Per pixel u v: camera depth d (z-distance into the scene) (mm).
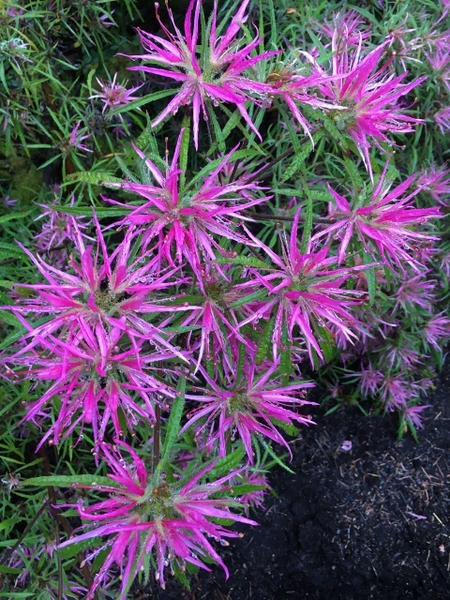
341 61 266
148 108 419
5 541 330
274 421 283
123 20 414
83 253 218
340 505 451
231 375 305
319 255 239
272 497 451
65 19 374
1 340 329
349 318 249
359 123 255
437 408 495
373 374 460
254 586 431
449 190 416
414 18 417
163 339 245
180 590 423
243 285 248
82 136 376
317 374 487
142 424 344
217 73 257
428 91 421
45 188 405
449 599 431
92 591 215
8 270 357
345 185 369
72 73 411
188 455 344
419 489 461
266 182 410
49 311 220
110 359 211
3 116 365
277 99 268
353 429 482
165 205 232
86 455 384
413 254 371
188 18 234
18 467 384
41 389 344
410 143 441
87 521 289
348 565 436
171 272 228
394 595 435
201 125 413
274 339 250
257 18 401
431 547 443
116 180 243
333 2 417
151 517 223
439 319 452
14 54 339
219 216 245
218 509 224
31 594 314
